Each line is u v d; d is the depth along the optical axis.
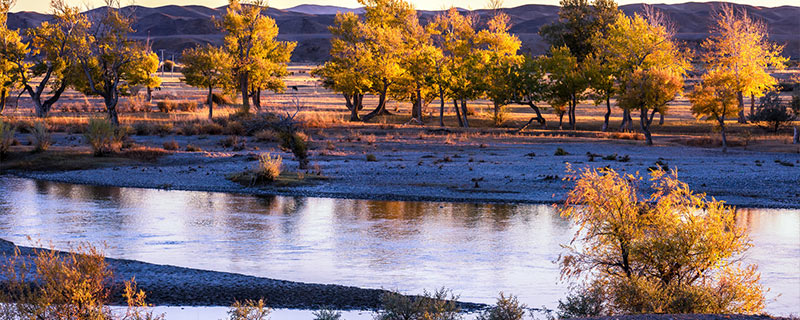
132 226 24.70
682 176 37.31
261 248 21.30
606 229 14.31
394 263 19.42
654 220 14.16
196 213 27.81
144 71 93.06
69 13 69.88
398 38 75.50
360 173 39.16
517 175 38.28
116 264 18.25
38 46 74.50
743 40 71.00
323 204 30.77
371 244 22.02
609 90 68.88
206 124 61.06
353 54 76.81
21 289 10.81
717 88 51.88
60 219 25.91
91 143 45.31
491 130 65.19
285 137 48.25
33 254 19.02
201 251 20.75
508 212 28.73
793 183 35.84
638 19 68.44
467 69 72.25
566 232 24.11
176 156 45.53
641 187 33.41
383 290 16.28
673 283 12.76
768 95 67.75
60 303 10.61
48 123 61.22
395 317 11.81
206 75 74.38
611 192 14.34
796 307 14.87
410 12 82.06
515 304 12.50
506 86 71.38
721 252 13.40
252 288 16.23
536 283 17.23
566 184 35.56
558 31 82.12
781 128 67.19
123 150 46.81
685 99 100.81
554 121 76.75
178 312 13.99
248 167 41.03
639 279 12.12
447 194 33.25
